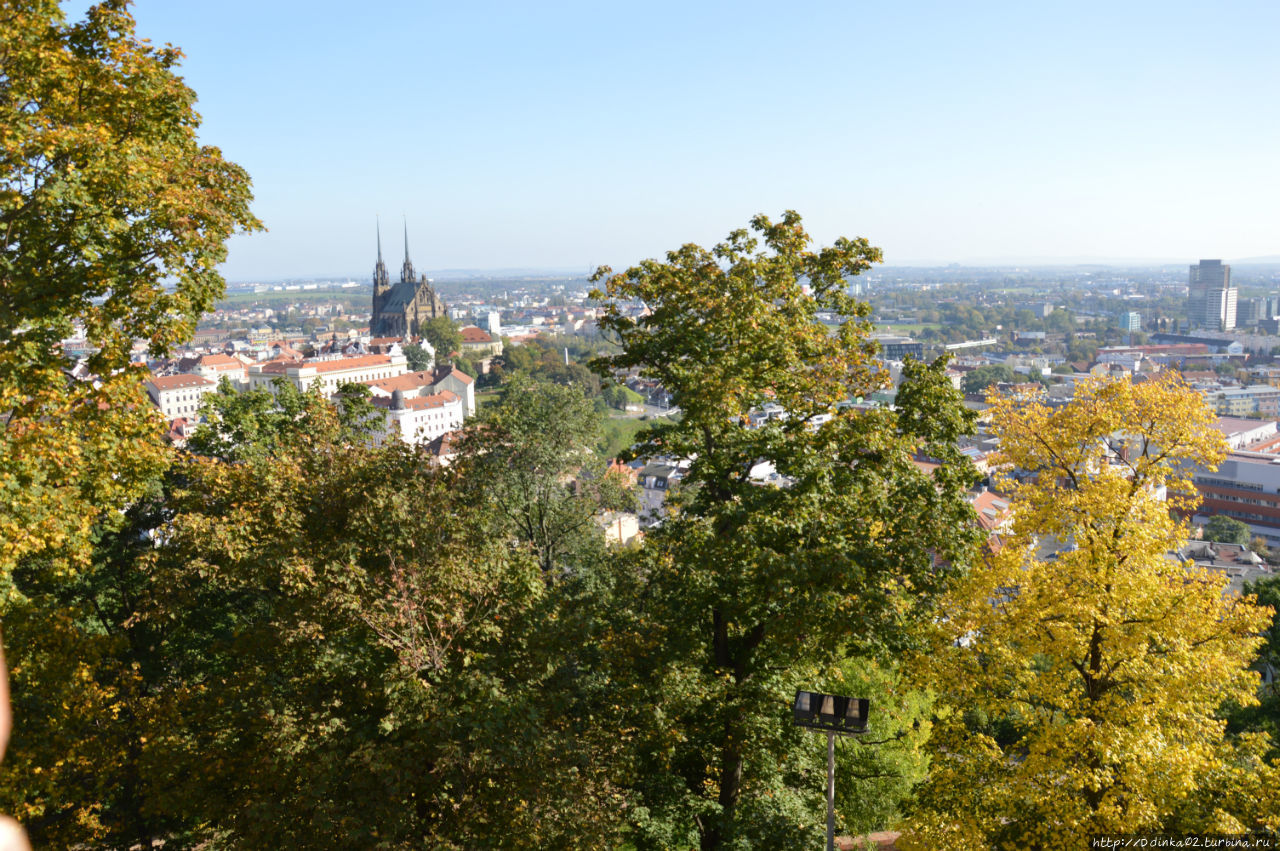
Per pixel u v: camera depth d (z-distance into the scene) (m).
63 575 23.19
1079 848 20.59
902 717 34.56
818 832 25.59
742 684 26.39
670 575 30.86
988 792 22.14
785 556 23.25
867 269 30.97
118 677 26.08
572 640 24.80
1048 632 22.62
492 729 20.42
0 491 20.02
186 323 23.81
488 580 24.62
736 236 30.50
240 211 26.53
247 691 23.86
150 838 30.22
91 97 23.30
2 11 21.19
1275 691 45.12
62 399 21.89
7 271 21.88
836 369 27.27
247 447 40.56
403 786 20.53
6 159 21.06
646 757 27.16
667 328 29.92
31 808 21.72
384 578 23.59
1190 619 22.06
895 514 26.11
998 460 25.45
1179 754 20.36
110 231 22.42
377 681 22.25
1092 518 22.77
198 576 28.05
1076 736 20.86
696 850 28.64
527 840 20.30
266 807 20.03
